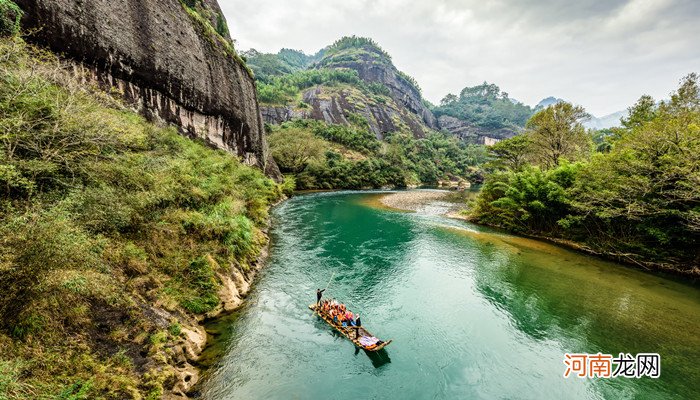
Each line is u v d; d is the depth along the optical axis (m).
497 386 11.23
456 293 18.42
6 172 8.55
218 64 38.72
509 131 182.88
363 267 21.73
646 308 17.02
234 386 9.94
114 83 23.02
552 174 32.12
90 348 8.08
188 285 13.28
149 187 14.08
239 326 13.16
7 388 5.66
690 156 20.88
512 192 33.88
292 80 146.00
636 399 10.77
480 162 135.75
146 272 12.02
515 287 19.45
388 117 150.50
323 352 12.37
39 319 7.35
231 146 41.34
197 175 19.86
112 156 13.27
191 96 32.12
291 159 72.00
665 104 31.70
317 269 20.77
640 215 24.28
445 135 179.75
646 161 23.59
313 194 62.47
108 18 22.62
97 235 10.49
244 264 17.80
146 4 26.70
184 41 31.80
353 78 168.00
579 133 40.59
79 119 11.40
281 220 34.81
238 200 22.27
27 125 9.93
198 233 15.52
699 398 10.84
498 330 14.72
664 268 23.23
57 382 6.80
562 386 11.32
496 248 27.62
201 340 11.56
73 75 19.62
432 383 11.21
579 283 20.27
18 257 6.62
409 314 15.91
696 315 16.34
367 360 12.16
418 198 61.75
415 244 27.92
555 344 13.76
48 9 18.47
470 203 42.38
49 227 7.36
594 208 26.08
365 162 85.12
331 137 99.50
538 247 28.52
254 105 51.12
